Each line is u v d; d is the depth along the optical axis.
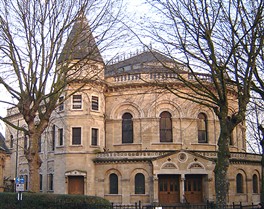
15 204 22.41
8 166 60.81
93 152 44.44
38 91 23.80
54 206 21.72
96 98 45.91
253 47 18.89
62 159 44.56
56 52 24.05
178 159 41.41
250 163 46.00
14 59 23.39
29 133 23.83
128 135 46.25
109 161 43.44
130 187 42.47
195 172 41.09
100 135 45.59
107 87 47.03
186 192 42.50
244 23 19.27
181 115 45.03
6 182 56.81
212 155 42.25
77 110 44.66
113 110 46.91
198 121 45.91
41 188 49.28
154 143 44.56
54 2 23.50
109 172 43.69
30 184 23.22
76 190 43.94
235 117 19.17
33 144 23.67
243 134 49.91
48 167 47.97
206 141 45.66
